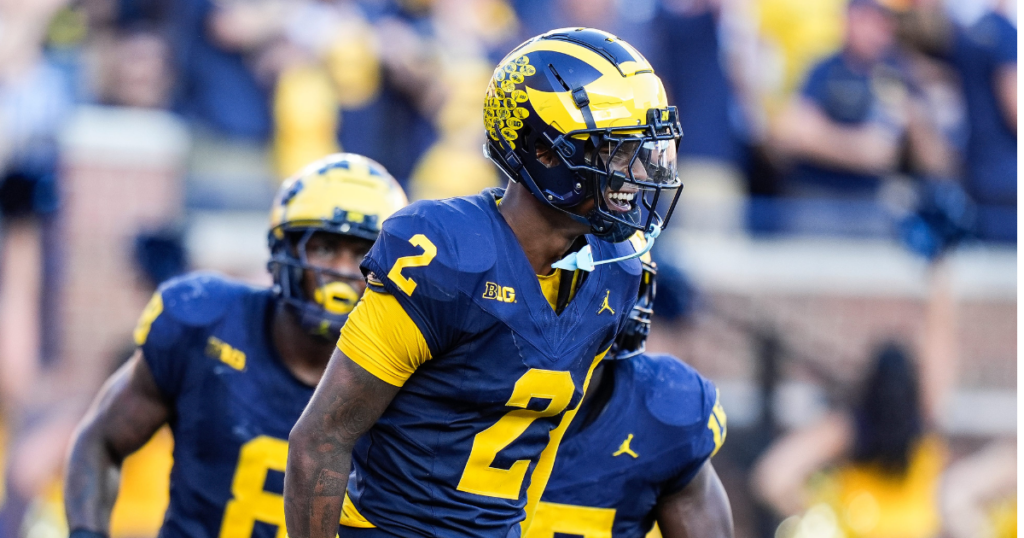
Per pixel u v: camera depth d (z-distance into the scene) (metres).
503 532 7.22
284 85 18.98
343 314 9.27
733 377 19.27
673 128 6.77
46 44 19.28
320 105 19.09
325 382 6.81
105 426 9.70
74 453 9.64
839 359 19.53
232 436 9.51
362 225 9.28
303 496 6.81
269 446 9.50
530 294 6.80
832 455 19.05
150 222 18.66
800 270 19.70
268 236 9.61
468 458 7.01
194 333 9.57
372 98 19.39
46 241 18.16
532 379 6.85
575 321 6.98
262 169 19.09
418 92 19.44
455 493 7.06
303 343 9.46
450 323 6.66
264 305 9.74
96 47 19.47
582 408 8.34
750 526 18.88
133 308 18.39
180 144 18.97
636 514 8.60
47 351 18.05
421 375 6.90
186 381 9.59
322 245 9.35
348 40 19.25
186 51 19.09
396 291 6.61
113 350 18.17
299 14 19.20
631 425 8.43
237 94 19.02
